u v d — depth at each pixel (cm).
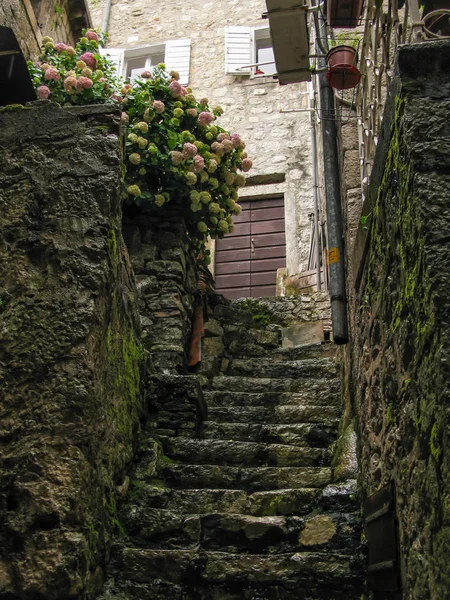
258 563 353
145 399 479
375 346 359
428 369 251
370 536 343
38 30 679
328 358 609
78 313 343
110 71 642
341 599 343
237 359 619
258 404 539
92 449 330
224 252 1030
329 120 525
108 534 354
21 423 321
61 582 296
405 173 283
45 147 388
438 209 260
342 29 561
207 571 351
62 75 596
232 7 1195
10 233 366
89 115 396
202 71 1145
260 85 1112
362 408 402
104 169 380
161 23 1197
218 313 657
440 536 232
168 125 612
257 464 458
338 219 497
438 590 230
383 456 335
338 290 473
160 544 378
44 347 335
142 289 583
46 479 310
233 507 403
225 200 642
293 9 434
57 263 356
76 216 368
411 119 279
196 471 432
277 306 703
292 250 993
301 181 1035
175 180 602
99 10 1206
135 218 614
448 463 224
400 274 297
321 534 376
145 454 437
